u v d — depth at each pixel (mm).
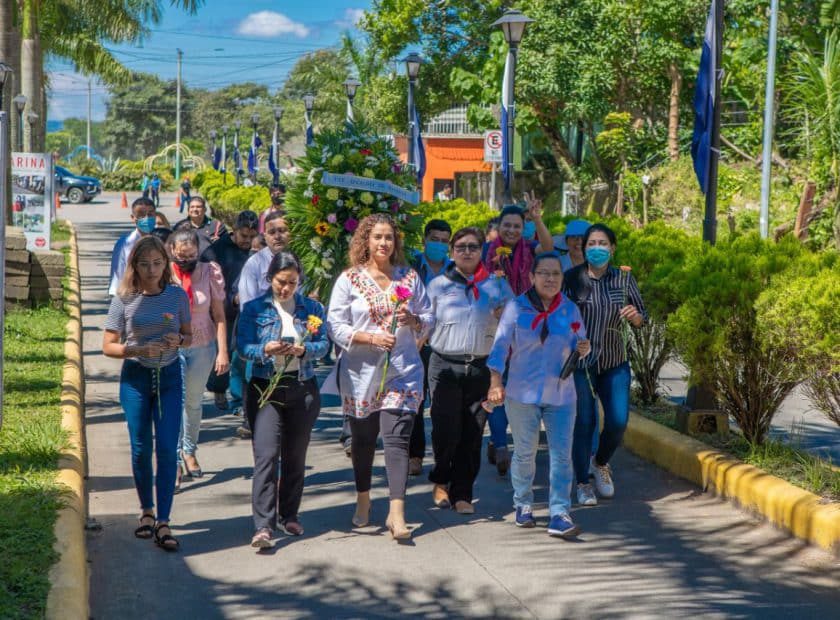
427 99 35688
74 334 13047
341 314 6504
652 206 26781
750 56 24609
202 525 6766
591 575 5906
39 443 7555
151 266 6223
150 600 5473
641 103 30406
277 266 6379
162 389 6320
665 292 8508
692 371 7723
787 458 7480
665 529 6754
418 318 6516
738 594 5625
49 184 18391
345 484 7824
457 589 5668
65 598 4895
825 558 6203
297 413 6465
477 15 33906
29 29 28516
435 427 7121
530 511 6789
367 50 43125
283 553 6234
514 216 8203
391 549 6328
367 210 8414
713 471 7473
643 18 27000
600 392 7449
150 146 123812
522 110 30172
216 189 38688
